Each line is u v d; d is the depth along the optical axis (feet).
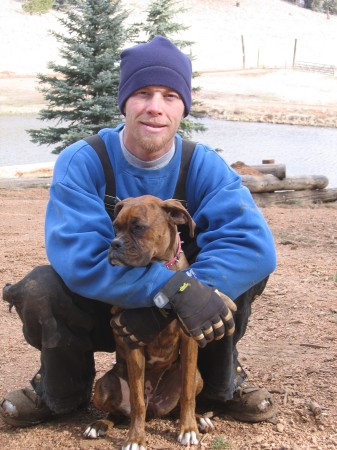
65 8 80.64
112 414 12.56
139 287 10.98
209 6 283.18
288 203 45.98
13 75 182.29
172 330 11.69
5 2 247.29
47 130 75.97
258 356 16.20
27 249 27.84
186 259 12.26
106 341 12.71
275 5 299.58
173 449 11.62
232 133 127.44
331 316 18.89
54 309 11.65
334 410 13.16
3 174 58.75
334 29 286.66
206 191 12.34
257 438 12.12
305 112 154.51
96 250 11.35
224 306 11.05
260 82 191.21
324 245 29.55
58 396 12.38
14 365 16.10
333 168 93.61
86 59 75.25
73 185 11.89
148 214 11.05
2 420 13.24
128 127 12.00
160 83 11.76
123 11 85.35
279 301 20.40
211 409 13.17
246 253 11.62
